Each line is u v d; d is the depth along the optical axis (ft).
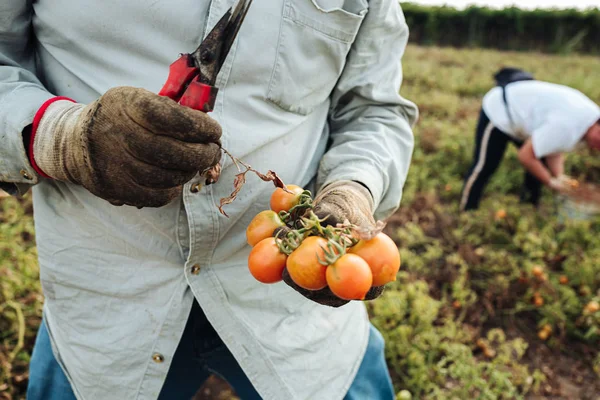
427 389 9.90
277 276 3.83
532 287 12.92
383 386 6.01
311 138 5.05
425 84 33.96
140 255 4.66
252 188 4.62
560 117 15.12
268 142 4.53
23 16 4.24
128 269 4.72
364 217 4.04
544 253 14.40
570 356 11.83
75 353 4.99
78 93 4.35
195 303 5.11
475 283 13.50
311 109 4.84
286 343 5.03
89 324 4.88
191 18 4.02
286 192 4.21
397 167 5.22
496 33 72.64
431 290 13.10
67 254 4.74
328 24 4.40
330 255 3.51
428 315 11.02
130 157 3.31
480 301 13.02
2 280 10.28
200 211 4.41
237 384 5.70
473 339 11.73
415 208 16.96
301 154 4.97
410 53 50.01
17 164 3.92
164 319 4.79
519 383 10.61
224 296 4.83
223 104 4.24
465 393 9.77
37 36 4.34
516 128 16.07
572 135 15.12
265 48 4.20
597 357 11.63
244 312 4.97
